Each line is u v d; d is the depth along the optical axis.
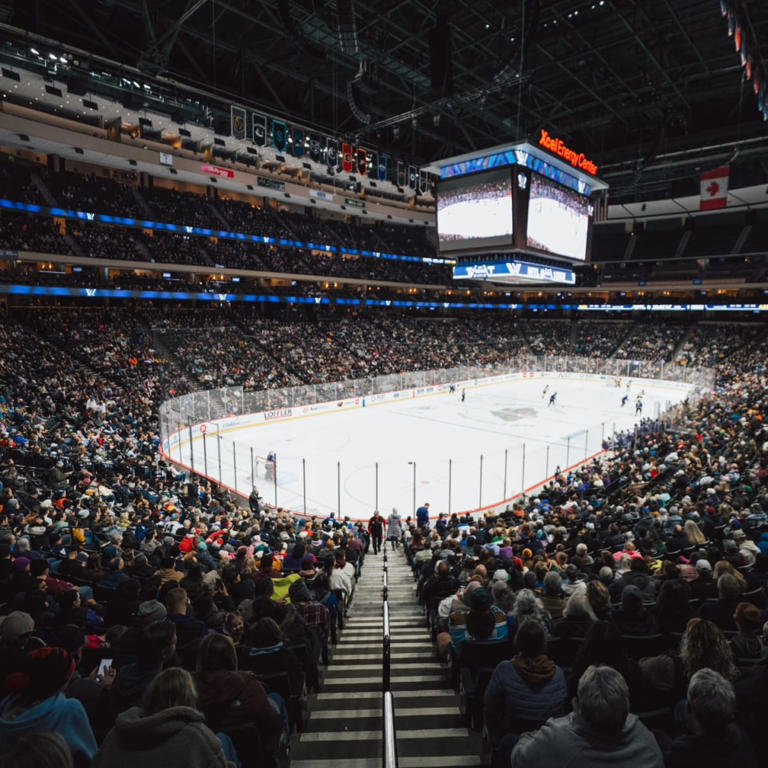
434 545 13.08
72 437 23.34
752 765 2.60
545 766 2.45
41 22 26.78
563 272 32.94
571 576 8.01
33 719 2.72
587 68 32.03
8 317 37.91
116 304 48.25
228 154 46.84
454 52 30.78
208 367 42.72
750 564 8.39
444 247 29.94
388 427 39.53
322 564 9.96
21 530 11.90
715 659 3.62
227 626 5.33
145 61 26.38
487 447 34.53
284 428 38.72
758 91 19.47
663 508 14.56
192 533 14.70
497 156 27.09
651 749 2.45
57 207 41.09
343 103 38.50
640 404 44.44
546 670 3.63
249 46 30.55
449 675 6.77
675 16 26.20
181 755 2.38
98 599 8.77
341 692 6.33
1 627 4.54
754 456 17.88
